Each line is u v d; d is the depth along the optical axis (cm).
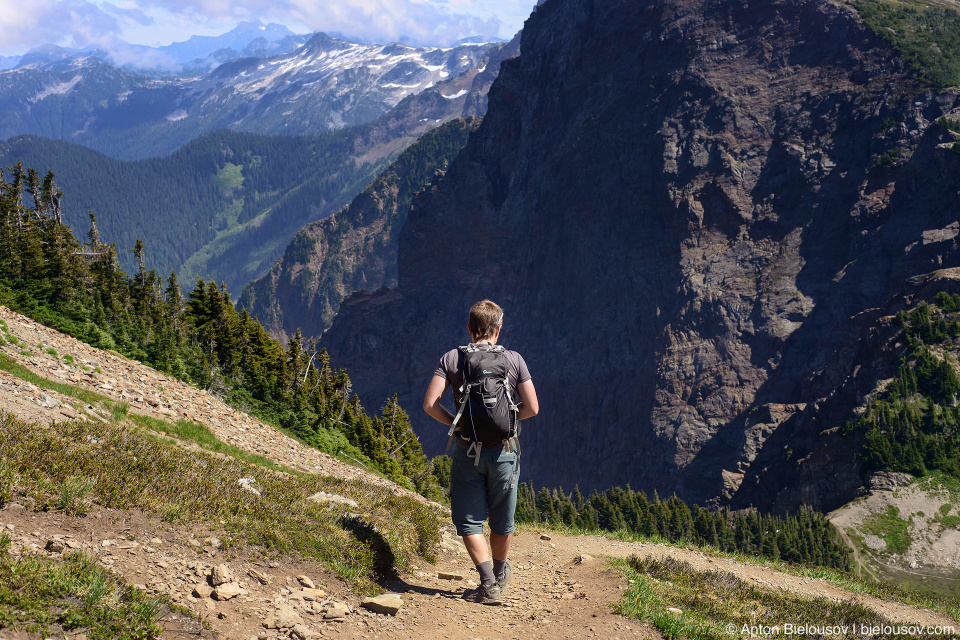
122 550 484
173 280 6172
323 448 3631
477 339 599
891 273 18662
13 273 3095
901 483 13912
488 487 611
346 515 779
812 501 15338
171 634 401
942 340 16000
